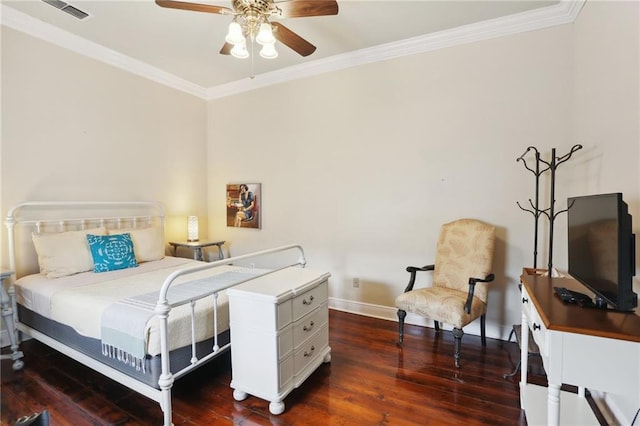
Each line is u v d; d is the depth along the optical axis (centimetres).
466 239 284
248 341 197
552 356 126
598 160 210
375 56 331
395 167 330
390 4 253
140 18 276
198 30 295
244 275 278
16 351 246
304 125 379
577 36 249
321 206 373
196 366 197
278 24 214
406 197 326
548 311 137
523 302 198
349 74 349
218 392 214
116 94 354
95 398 207
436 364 247
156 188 398
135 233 342
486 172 291
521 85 275
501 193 286
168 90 408
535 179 273
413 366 245
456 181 303
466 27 286
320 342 238
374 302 347
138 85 375
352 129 350
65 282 257
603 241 139
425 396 207
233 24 204
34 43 288
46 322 244
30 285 256
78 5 258
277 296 188
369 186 344
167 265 327
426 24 283
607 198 135
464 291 278
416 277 323
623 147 176
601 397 185
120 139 359
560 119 263
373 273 346
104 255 297
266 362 192
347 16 270
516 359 254
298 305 209
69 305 219
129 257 314
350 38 308
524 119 275
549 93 266
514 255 283
